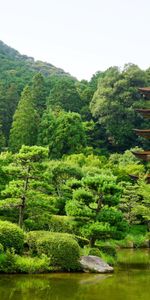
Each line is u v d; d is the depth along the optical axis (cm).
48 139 7975
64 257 2414
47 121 8212
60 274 2322
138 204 4822
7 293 1783
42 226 2878
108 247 2925
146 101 8900
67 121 7950
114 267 2691
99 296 1761
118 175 5806
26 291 1833
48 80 12281
